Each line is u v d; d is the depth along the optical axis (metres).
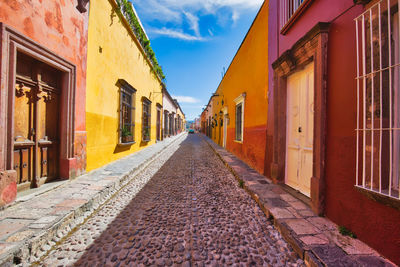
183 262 1.91
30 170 3.26
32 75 3.23
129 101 7.92
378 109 1.87
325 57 2.65
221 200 3.57
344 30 2.35
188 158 8.60
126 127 7.64
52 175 3.79
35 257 1.94
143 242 2.24
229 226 2.62
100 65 5.25
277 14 4.37
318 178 2.68
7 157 2.66
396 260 1.67
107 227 2.57
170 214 2.99
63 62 3.69
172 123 23.98
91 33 4.76
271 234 2.42
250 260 1.95
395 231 1.68
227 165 6.68
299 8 3.27
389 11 1.75
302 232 2.23
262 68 5.20
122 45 6.81
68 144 3.99
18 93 2.97
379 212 1.83
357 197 2.10
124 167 5.51
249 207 3.25
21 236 1.98
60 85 3.91
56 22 3.47
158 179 5.04
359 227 2.06
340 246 1.95
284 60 3.71
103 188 3.60
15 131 2.96
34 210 2.61
